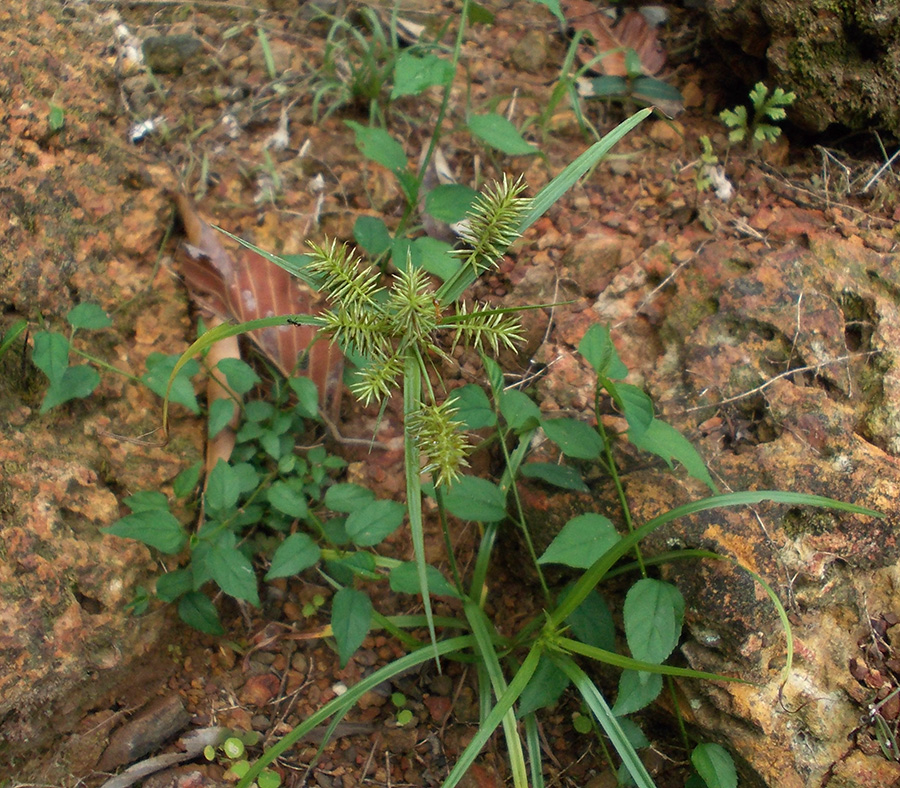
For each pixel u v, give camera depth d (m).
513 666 0.38
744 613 0.34
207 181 0.43
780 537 0.35
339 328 0.25
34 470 0.34
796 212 0.44
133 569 0.35
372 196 0.45
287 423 0.39
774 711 0.34
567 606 0.33
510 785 0.37
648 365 0.40
